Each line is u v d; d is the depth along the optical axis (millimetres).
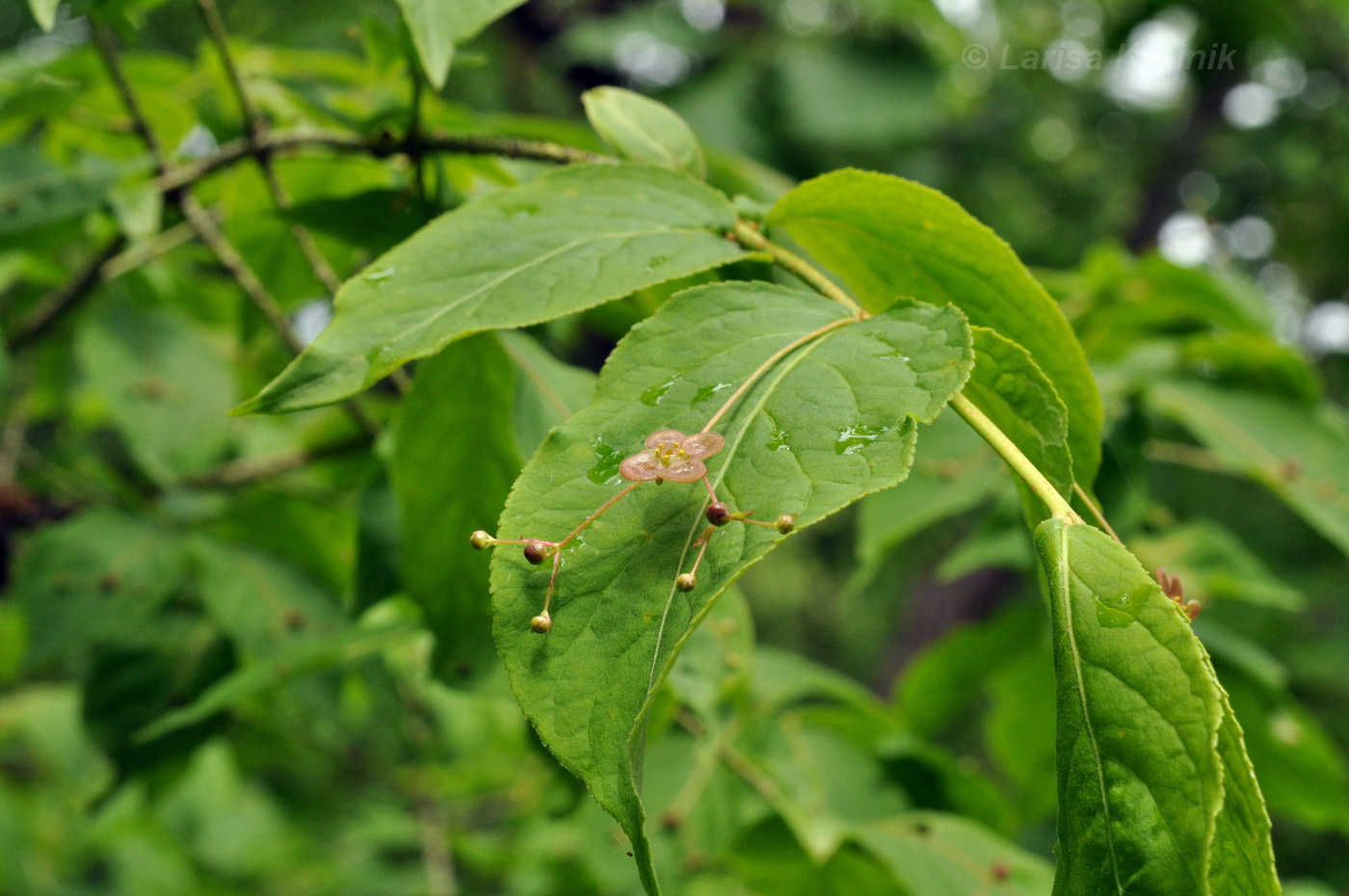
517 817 946
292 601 524
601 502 294
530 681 286
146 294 649
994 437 298
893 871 429
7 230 406
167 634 539
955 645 665
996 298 330
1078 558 290
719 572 285
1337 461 529
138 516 543
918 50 1554
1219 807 276
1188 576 596
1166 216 1807
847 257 340
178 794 903
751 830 485
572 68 1643
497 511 385
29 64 557
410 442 378
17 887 689
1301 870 2068
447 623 397
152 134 443
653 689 280
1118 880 280
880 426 292
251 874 1071
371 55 443
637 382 303
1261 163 2283
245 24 1485
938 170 2068
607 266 319
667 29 1554
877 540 558
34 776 1026
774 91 1548
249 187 464
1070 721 286
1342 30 1526
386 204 378
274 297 545
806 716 552
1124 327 643
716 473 292
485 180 417
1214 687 280
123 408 602
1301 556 2303
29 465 589
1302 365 545
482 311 312
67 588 505
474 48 1596
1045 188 2609
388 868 1043
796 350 304
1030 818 679
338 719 508
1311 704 2145
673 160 365
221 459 692
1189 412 550
